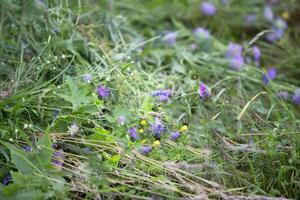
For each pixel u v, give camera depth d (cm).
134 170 114
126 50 139
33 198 105
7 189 106
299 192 115
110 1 158
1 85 124
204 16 172
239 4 176
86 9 140
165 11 172
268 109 135
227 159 118
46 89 120
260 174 117
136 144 116
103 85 124
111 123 120
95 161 110
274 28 167
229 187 116
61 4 136
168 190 110
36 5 140
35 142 113
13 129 116
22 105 118
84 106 117
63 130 118
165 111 127
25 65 131
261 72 143
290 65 154
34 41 137
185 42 158
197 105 129
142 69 140
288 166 116
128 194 108
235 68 146
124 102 125
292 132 122
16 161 108
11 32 140
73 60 132
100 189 110
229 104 128
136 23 167
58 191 106
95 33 146
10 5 139
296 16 172
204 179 113
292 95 140
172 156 119
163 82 135
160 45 154
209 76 144
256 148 120
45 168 109
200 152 120
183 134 122
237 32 169
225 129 124
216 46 157
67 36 137
